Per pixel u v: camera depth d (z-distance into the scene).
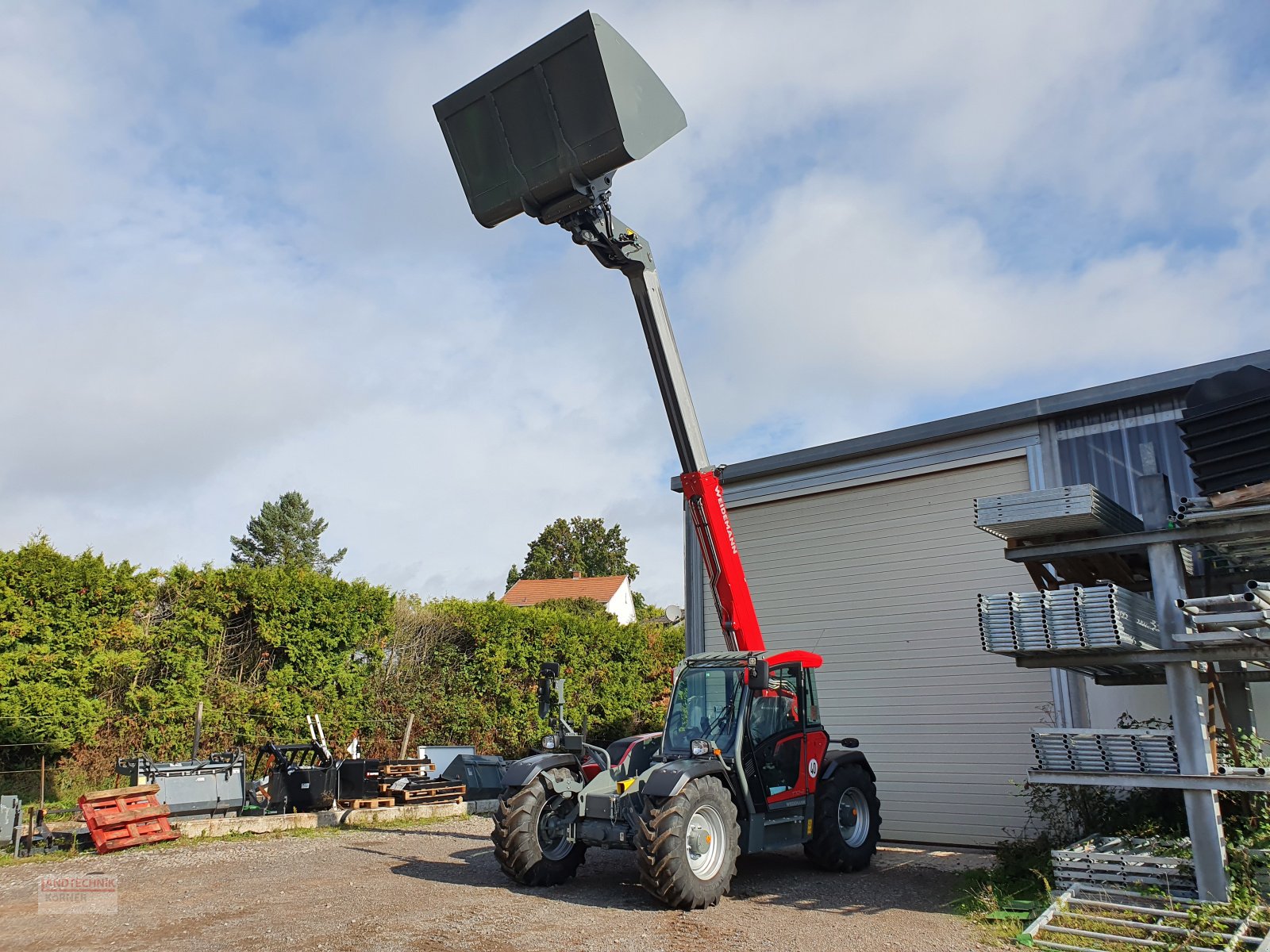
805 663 7.55
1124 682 6.88
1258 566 5.84
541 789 6.64
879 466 9.72
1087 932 4.72
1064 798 6.96
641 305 7.02
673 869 5.68
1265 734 6.88
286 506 45.06
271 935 5.13
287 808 10.23
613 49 5.95
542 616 15.74
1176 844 5.49
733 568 7.27
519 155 6.21
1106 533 5.61
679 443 7.27
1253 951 4.25
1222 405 4.89
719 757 6.45
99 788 10.44
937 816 8.75
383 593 13.67
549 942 4.99
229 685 11.83
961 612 8.98
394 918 5.55
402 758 12.35
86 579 10.57
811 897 6.26
